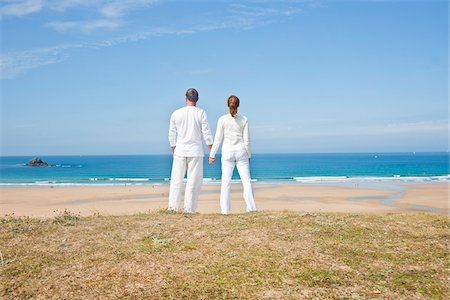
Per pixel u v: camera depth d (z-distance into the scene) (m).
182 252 4.88
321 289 3.78
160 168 88.38
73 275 4.23
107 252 4.93
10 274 4.29
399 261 4.53
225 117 8.16
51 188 34.62
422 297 3.63
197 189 8.19
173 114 8.04
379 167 81.38
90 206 22.06
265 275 4.12
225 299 3.62
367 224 6.18
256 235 5.52
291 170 72.56
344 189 31.00
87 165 108.19
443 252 4.84
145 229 5.96
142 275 4.19
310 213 7.06
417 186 33.97
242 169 8.25
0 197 26.97
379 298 3.61
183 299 3.63
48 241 5.43
